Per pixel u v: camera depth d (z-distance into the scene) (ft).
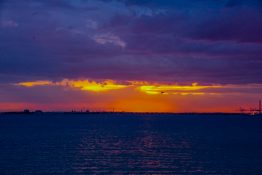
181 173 174.29
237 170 180.24
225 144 308.19
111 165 194.90
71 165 193.57
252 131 495.82
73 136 400.67
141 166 192.34
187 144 310.86
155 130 538.88
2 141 330.34
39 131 492.95
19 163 198.39
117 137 392.06
